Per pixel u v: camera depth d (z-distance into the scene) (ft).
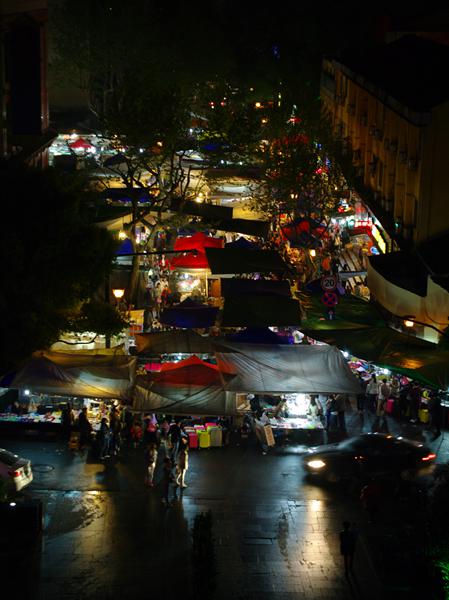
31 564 68.18
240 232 153.79
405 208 126.00
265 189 164.45
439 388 91.15
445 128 116.78
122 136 150.71
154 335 106.83
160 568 68.13
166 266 158.40
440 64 150.82
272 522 77.41
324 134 157.38
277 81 212.84
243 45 295.89
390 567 68.44
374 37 219.20
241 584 66.03
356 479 85.40
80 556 69.77
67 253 88.53
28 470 82.48
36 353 98.58
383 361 97.71
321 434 100.07
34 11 140.56
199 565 61.87
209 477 88.43
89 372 94.89
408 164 123.03
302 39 278.67
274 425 99.19
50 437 98.78
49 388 92.43
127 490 84.28
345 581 66.90
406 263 119.14
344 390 93.71
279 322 112.37
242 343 103.91
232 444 99.45
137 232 163.53
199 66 278.26
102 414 103.40
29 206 86.12
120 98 151.94
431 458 88.07
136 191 140.26
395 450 86.89
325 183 152.97
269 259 134.92
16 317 84.17
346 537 67.36
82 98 273.54
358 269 154.51
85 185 110.63
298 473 90.12
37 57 138.72
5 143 137.59
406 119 122.01
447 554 64.44
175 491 82.23
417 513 75.77
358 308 121.39
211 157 159.43
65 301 92.32
